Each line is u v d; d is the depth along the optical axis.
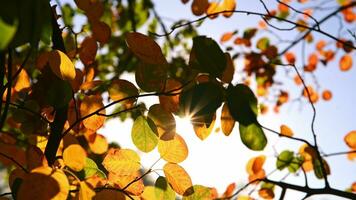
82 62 0.68
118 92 0.58
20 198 0.44
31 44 0.35
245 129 0.46
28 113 0.67
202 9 0.71
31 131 0.67
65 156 0.55
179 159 0.60
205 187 0.59
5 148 0.61
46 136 0.69
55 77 0.57
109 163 0.62
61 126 0.63
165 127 0.57
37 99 0.58
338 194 0.84
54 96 0.57
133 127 0.58
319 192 0.86
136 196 0.63
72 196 0.56
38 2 0.35
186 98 0.48
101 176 0.61
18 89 0.66
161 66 0.55
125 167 0.62
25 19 0.34
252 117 0.46
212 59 0.49
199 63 0.50
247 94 0.47
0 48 0.29
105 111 0.63
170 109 0.57
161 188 0.60
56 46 0.67
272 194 1.00
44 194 0.44
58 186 0.45
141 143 0.59
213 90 0.48
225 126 0.50
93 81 0.65
